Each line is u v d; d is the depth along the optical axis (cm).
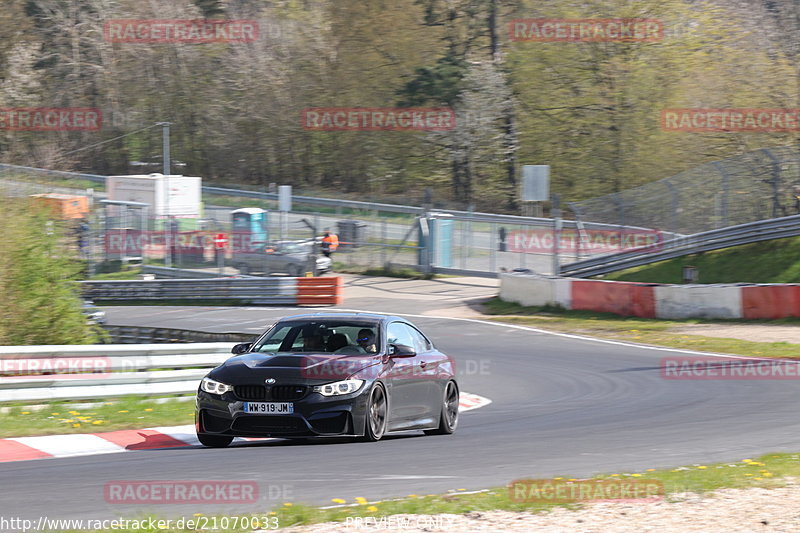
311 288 12250
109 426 4050
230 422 3388
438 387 4019
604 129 19938
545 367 7081
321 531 2153
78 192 17438
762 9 19638
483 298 12594
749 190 12250
